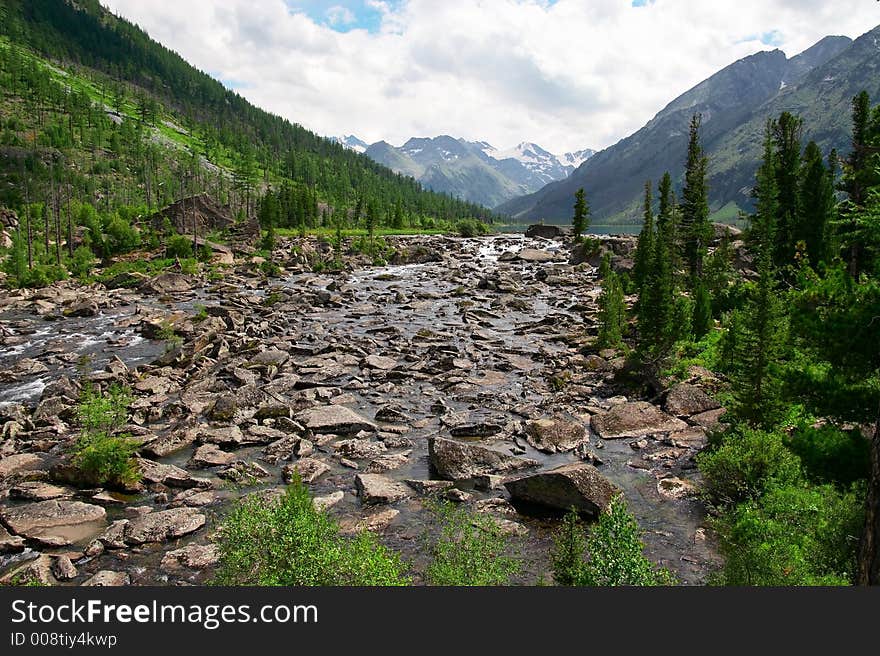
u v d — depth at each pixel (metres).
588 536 20.00
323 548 15.19
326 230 161.38
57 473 24.88
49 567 18.50
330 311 67.56
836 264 19.83
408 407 35.50
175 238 100.44
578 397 36.94
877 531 10.82
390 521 22.03
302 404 34.81
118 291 78.00
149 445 28.00
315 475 25.86
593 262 98.69
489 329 58.53
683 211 80.62
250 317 61.62
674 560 19.27
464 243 131.75
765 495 19.86
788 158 68.75
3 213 122.12
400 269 102.94
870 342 16.47
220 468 26.67
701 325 47.66
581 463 26.34
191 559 18.95
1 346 50.34
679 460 27.59
